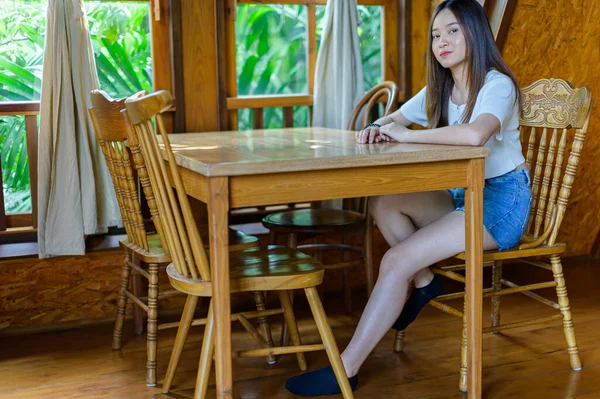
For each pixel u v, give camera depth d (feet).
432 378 8.43
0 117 10.80
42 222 10.10
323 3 11.96
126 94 11.25
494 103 7.56
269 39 11.92
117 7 10.91
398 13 12.26
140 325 10.09
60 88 10.00
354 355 7.71
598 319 10.39
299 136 9.18
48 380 8.57
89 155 10.23
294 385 7.93
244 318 7.99
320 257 11.33
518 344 9.51
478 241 7.21
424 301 8.53
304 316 10.77
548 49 11.34
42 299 10.39
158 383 8.43
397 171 6.79
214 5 10.89
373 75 12.61
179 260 6.92
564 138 8.57
